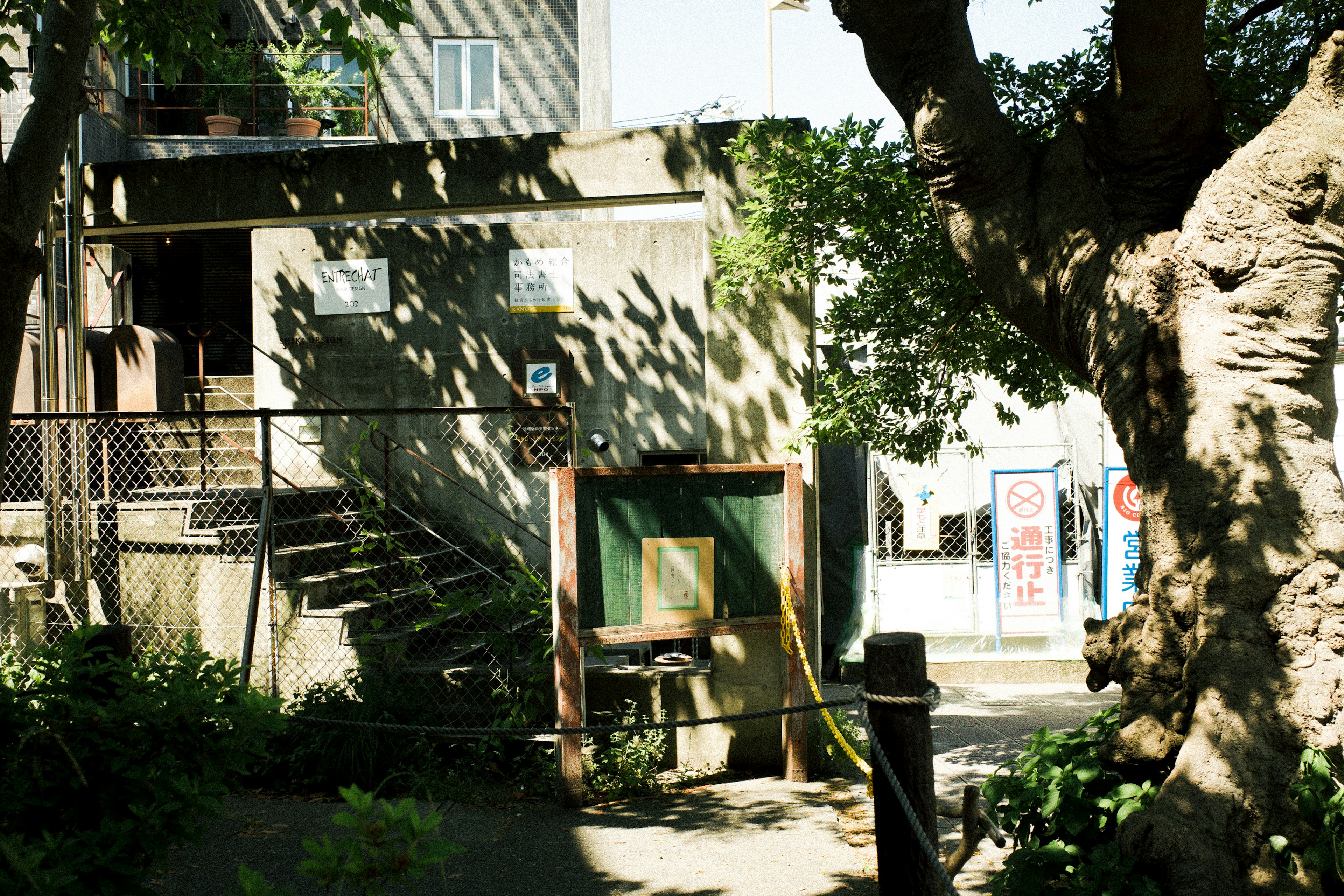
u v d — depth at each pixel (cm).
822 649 1151
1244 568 381
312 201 786
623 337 991
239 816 547
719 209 726
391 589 742
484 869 495
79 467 765
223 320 1407
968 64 475
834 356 671
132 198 815
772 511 672
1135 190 452
